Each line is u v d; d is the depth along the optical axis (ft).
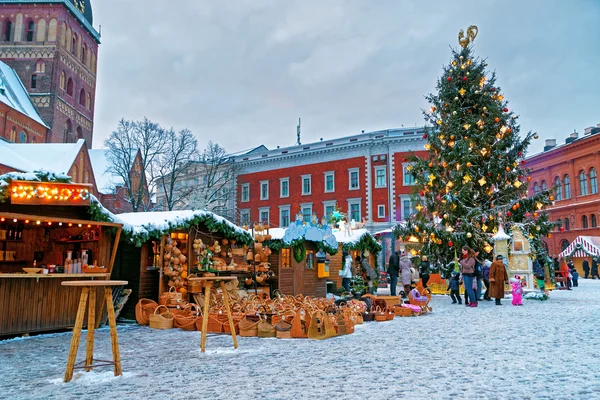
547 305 54.95
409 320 42.42
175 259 43.88
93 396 17.48
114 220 37.78
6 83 170.40
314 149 182.39
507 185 75.56
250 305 38.70
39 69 184.85
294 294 59.67
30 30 188.44
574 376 20.18
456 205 72.64
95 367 22.34
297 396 17.28
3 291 31.99
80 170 161.48
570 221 183.93
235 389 18.29
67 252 37.76
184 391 18.04
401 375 20.58
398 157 165.89
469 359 24.06
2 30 186.70
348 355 25.61
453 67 80.23
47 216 37.01
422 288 55.47
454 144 74.23
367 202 169.17
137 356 25.46
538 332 33.27
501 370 21.45
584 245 151.12
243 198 199.82
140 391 18.10
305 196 184.24
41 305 34.17
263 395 17.42
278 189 191.21
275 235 61.46
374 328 37.35
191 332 35.29
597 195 172.04
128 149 165.48
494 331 34.22
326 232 64.54
